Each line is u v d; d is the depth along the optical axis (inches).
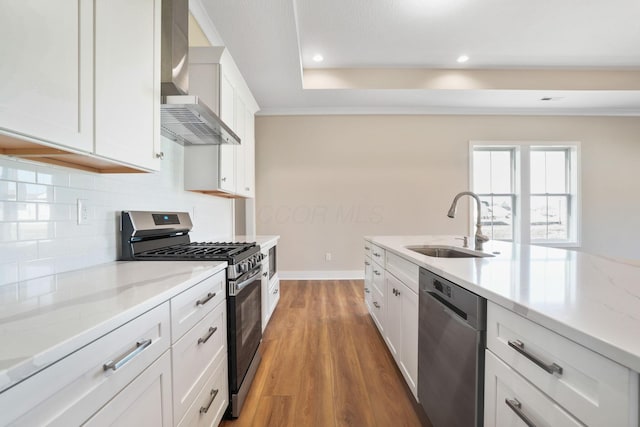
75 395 21.8
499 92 153.6
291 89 148.6
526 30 118.0
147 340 30.8
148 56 49.4
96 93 37.4
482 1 101.3
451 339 42.9
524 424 28.7
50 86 30.7
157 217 69.1
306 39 123.3
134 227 59.2
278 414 59.3
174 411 36.8
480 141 178.7
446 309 44.6
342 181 178.2
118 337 26.5
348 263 179.0
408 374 62.9
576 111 178.2
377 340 92.9
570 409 23.4
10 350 19.2
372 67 148.4
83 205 50.3
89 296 32.4
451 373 42.9
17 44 27.1
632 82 151.6
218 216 115.1
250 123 117.2
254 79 137.3
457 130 178.5
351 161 178.1
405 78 149.6
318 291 151.3
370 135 177.8
